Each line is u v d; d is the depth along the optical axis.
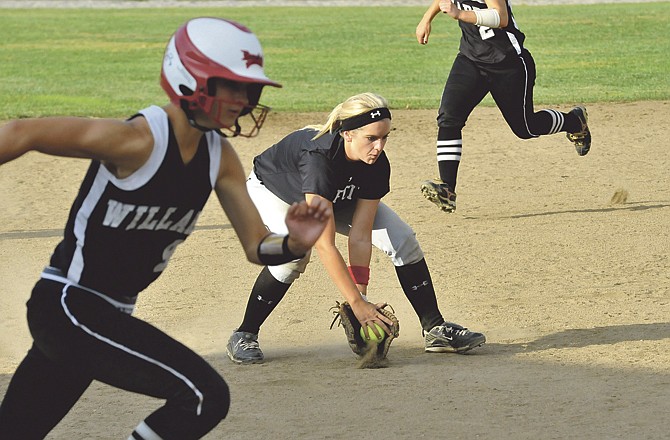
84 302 8.59
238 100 8.38
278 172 14.15
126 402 12.92
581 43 61.59
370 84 47.06
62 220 24.00
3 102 41.19
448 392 12.83
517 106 22.92
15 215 24.53
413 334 16.06
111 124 8.19
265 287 14.46
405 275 14.66
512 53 22.45
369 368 14.05
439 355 14.66
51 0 106.44
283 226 14.35
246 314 14.72
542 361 14.08
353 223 14.15
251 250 9.24
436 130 34.84
